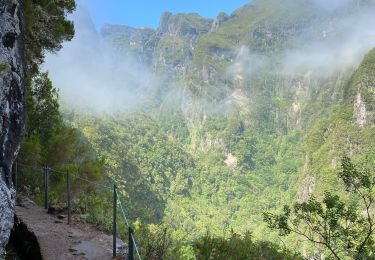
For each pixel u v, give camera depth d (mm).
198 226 100312
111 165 102750
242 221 141125
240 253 6695
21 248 7711
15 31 6863
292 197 153125
